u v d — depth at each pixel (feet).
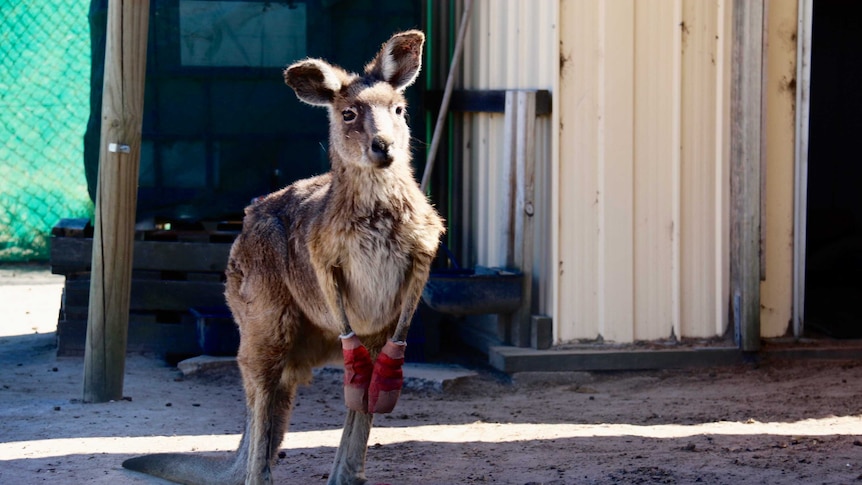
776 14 34.94
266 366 21.53
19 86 54.08
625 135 34.09
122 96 30.73
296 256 20.94
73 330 38.14
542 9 34.42
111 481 23.35
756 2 33.81
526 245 34.91
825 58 53.98
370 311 20.38
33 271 54.54
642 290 34.73
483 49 39.55
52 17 53.88
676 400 31.35
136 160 31.19
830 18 53.78
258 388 21.53
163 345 38.29
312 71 20.47
